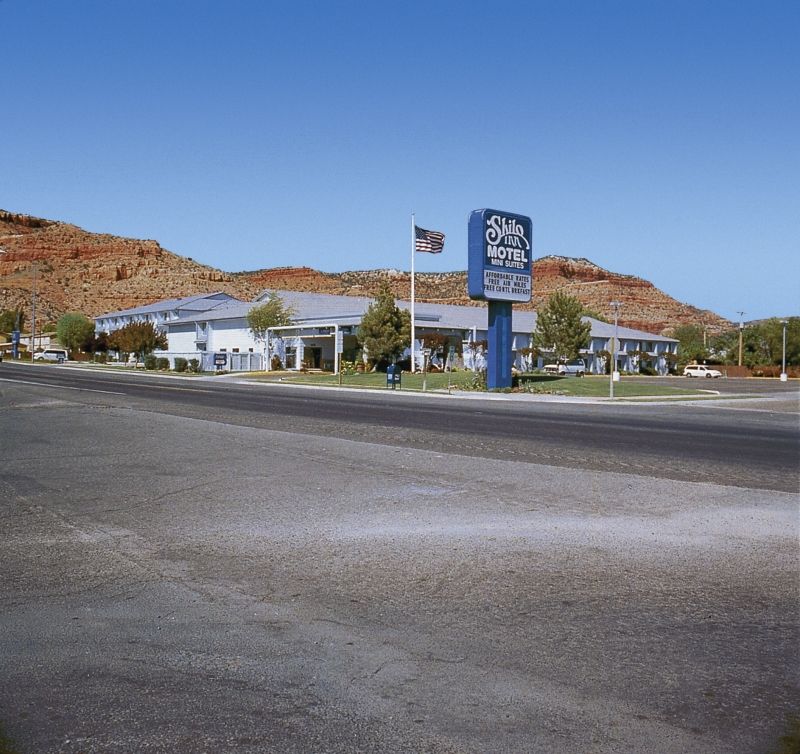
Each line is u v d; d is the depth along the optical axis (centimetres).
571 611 600
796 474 1289
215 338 8225
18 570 716
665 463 1404
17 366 8275
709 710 435
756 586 665
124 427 1984
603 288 19975
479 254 3978
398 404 3138
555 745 396
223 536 838
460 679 475
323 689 460
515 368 7806
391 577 687
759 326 10800
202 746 394
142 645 531
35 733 408
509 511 955
